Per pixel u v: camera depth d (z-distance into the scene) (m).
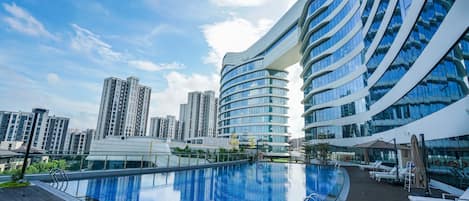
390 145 13.99
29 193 7.53
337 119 32.41
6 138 35.12
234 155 28.75
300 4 51.62
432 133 11.14
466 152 8.62
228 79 83.25
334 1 34.25
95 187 11.14
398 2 14.83
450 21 8.80
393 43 15.83
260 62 72.62
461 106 8.59
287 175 18.78
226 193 11.62
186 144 47.81
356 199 7.89
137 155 15.90
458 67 8.65
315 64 38.75
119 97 87.88
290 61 64.81
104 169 13.91
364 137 26.19
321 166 26.97
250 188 13.06
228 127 78.31
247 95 74.06
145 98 96.56
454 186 9.48
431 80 10.98
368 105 25.62
